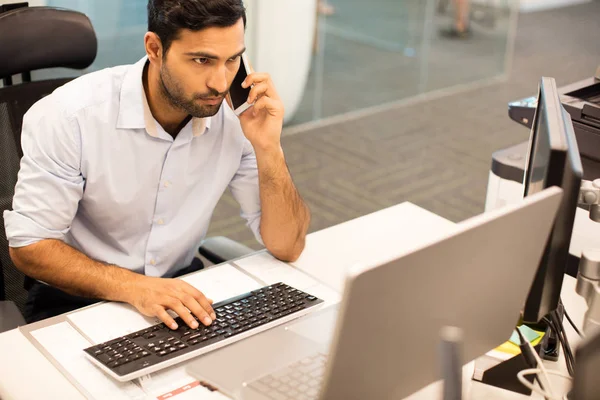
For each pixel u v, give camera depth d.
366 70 4.44
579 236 1.56
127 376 1.11
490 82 5.12
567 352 1.19
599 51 5.85
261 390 1.06
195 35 1.26
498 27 5.09
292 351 1.17
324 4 4.02
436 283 0.90
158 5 1.28
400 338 0.91
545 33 6.29
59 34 1.64
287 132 4.13
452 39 4.88
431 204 3.39
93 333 1.26
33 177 1.42
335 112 4.36
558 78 5.20
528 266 1.05
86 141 1.44
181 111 1.46
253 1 3.68
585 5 7.26
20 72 1.62
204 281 1.44
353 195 3.44
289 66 3.96
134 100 1.45
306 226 1.60
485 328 1.05
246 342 1.20
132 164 1.49
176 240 1.59
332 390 0.88
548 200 0.99
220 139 1.58
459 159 3.88
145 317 1.32
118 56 2.97
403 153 3.94
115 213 1.53
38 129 1.44
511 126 4.35
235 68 1.36
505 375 1.18
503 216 0.93
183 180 1.55
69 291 1.42
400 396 0.98
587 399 0.87
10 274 1.61
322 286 1.44
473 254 0.93
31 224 1.41
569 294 1.45
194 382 1.13
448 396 0.79
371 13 4.32
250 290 1.42
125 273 1.39
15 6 1.75
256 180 1.62
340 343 0.84
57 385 1.12
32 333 1.25
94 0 2.81
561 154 1.04
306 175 3.62
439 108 4.62
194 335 1.22
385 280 0.83
